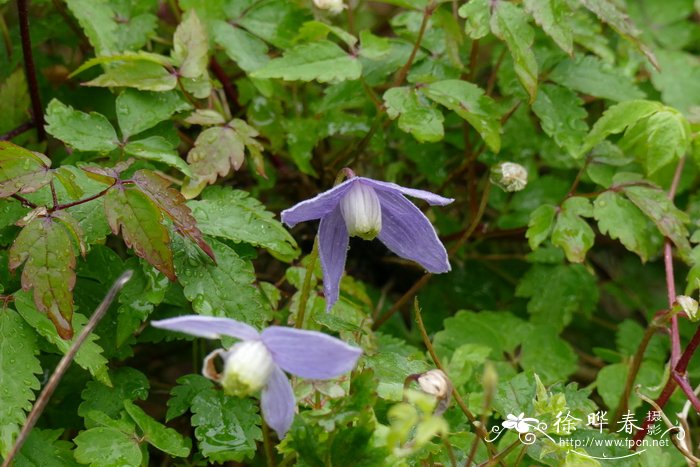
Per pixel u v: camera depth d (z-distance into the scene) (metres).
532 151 0.78
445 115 0.79
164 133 0.68
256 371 0.56
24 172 0.61
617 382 0.72
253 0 0.74
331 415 0.57
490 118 0.69
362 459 0.57
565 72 0.75
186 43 0.69
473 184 0.78
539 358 0.73
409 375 0.59
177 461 0.67
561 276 0.77
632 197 0.72
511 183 0.70
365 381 0.57
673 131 0.71
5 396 0.59
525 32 0.70
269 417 0.58
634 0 0.87
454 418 0.64
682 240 0.72
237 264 0.64
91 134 0.66
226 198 0.66
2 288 0.62
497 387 0.64
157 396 0.73
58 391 0.67
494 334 0.73
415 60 0.74
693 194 0.80
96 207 0.64
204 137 0.67
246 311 0.63
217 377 0.57
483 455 0.63
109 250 0.66
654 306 0.81
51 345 0.62
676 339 0.69
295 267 0.69
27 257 0.60
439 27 0.75
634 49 0.81
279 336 0.55
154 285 0.63
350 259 0.80
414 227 0.62
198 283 0.63
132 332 0.63
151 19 0.73
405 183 0.82
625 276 0.83
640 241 0.72
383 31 0.86
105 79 0.67
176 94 0.69
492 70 0.83
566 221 0.73
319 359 0.55
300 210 0.59
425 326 0.77
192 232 0.62
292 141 0.74
